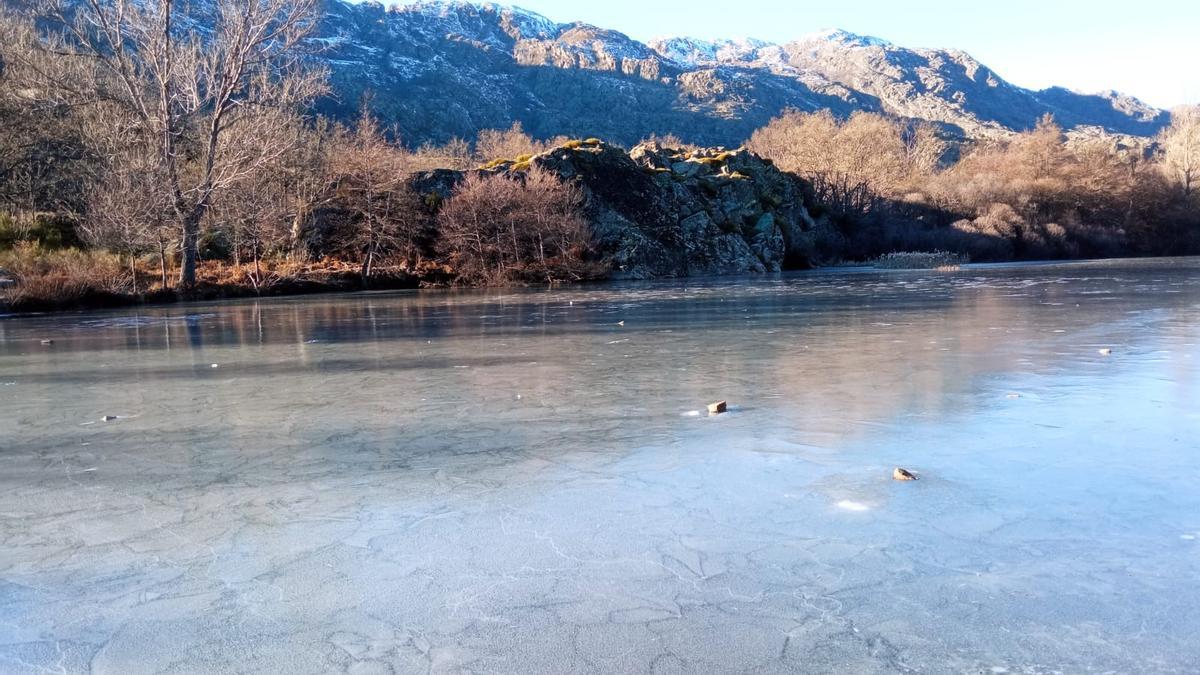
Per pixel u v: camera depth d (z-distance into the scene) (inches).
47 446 271.9
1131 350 428.8
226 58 1188.5
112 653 132.6
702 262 1759.4
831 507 194.4
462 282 1491.1
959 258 2054.6
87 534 187.2
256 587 156.6
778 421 283.7
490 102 7190.0
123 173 1152.8
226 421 306.0
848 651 127.8
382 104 5374.0
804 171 2536.9
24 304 925.2
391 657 129.0
